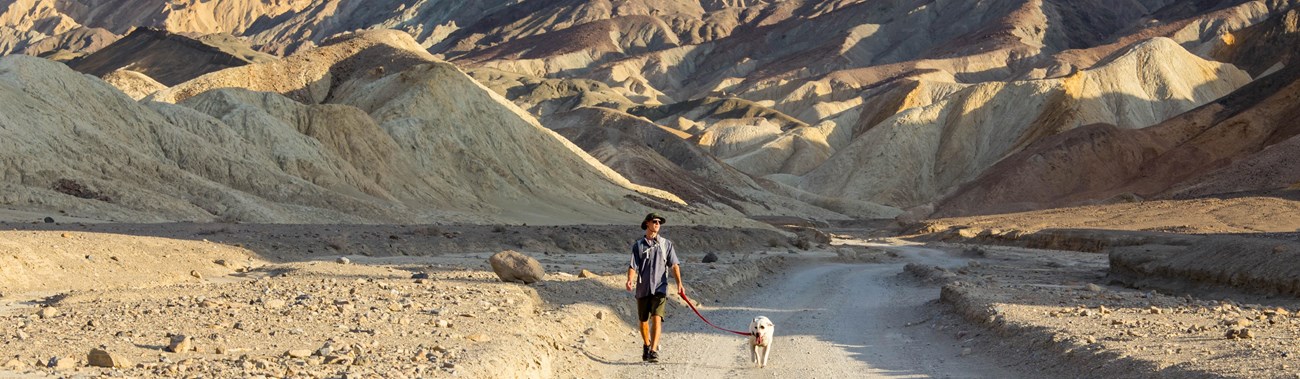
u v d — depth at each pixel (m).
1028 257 54.94
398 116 93.75
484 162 92.31
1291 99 149.75
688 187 147.88
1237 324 15.16
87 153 55.44
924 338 16.33
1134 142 154.88
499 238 41.31
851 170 186.50
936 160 186.62
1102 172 149.88
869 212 164.75
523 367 11.41
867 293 26.70
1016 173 148.88
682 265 31.98
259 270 24.94
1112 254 32.69
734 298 24.22
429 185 83.06
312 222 59.06
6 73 57.62
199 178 59.97
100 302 15.34
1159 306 19.72
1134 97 193.75
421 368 9.79
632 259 13.54
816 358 13.95
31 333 11.38
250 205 57.44
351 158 79.62
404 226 46.41
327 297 16.36
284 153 72.12
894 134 189.75
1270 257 24.95
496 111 100.69
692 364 13.32
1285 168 113.94
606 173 112.75
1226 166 124.31
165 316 13.33
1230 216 79.56
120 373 8.77
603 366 13.20
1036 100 190.25
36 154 51.91
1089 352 12.41
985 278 30.95
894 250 68.94
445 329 13.02
